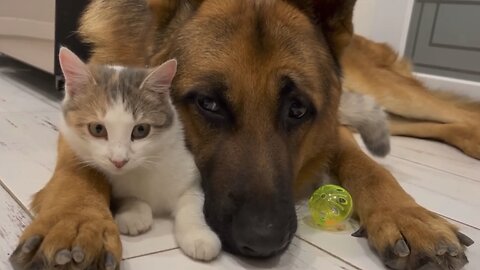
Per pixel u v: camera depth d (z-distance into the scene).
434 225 0.51
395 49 1.22
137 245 0.50
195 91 0.55
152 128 0.50
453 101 1.11
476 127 0.99
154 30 0.61
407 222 0.52
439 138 1.04
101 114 0.48
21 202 0.57
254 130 0.53
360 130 0.83
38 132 0.82
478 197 0.73
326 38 0.64
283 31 0.57
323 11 0.63
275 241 0.47
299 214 0.61
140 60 0.63
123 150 0.48
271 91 0.54
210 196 0.53
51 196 0.49
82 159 0.52
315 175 0.67
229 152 0.53
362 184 0.61
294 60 0.56
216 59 0.54
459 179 0.80
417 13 1.31
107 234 0.45
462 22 1.25
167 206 0.54
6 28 1.33
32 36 1.17
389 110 1.04
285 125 0.56
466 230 0.61
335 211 0.57
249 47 0.54
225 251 0.50
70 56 0.49
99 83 0.49
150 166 0.51
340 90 0.66
